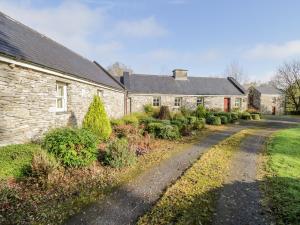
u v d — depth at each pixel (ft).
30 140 27.99
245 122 75.77
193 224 14.47
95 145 25.45
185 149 34.76
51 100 32.50
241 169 24.95
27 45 32.01
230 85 107.55
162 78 98.37
